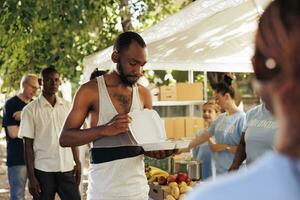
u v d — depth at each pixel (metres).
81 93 2.96
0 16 7.95
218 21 4.63
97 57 5.96
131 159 2.95
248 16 4.54
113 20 9.12
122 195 2.92
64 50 8.77
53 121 5.24
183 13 4.00
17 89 8.71
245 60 5.86
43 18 8.24
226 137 4.77
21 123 5.20
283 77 0.84
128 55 2.94
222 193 0.83
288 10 0.84
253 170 0.84
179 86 7.81
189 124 7.07
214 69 5.91
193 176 4.69
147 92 3.22
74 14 8.52
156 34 4.48
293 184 0.80
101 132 2.82
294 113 0.82
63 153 5.29
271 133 3.33
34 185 5.23
